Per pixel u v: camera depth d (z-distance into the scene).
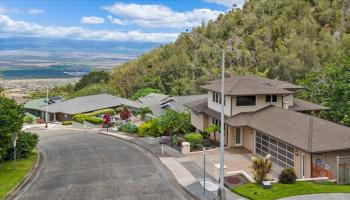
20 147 36.47
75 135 55.03
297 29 116.12
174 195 23.92
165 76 119.88
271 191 23.06
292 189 23.36
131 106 80.38
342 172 25.52
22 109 35.00
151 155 36.22
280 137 29.53
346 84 44.69
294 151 28.52
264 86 38.94
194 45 129.38
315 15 124.56
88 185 26.55
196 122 44.72
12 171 31.02
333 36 114.00
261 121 34.44
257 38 117.25
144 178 27.98
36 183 27.72
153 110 63.94
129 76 129.50
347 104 43.97
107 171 30.45
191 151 36.66
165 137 44.66
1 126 31.23
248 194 22.66
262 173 24.75
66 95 118.19
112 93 102.25
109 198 23.53
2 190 25.42
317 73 55.66
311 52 99.38
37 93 131.38
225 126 38.09
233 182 25.31
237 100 37.41
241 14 135.38
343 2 125.12
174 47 136.62
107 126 58.62
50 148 43.69
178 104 61.03
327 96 48.12
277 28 117.75
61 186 26.58
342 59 51.59
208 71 110.62
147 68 133.25
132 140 45.47
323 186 24.06
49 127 69.00
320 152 25.80
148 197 23.58
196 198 23.08
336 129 29.00
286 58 97.69
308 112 42.12
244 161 32.25
